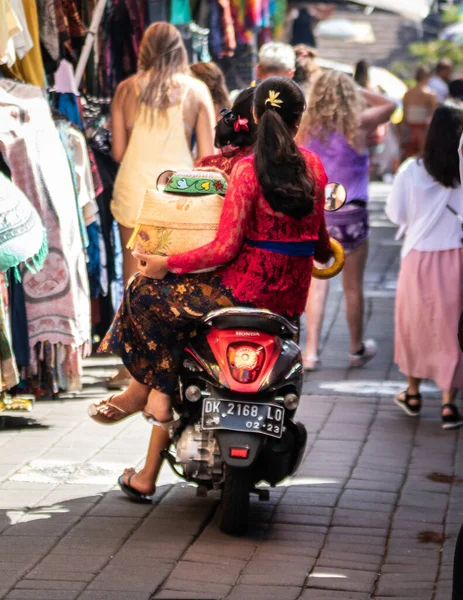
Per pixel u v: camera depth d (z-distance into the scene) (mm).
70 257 9453
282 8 20516
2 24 9133
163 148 10461
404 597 6047
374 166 33625
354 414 10078
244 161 6602
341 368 11938
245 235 6664
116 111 10680
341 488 7934
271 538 6918
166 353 6906
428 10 23219
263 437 6609
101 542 6773
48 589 6051
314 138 11344
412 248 9836
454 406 9711
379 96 11523
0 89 9078
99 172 11242
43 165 9250
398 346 10008
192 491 7773
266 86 6637
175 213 6719
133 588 6078
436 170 9609
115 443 8930
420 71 30625
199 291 6738
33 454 8602
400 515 7402
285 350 6762
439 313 9680
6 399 9500
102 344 7023
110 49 12648
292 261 6699
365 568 6473
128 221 10586
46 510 7332
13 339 9336
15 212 7727
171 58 10477
